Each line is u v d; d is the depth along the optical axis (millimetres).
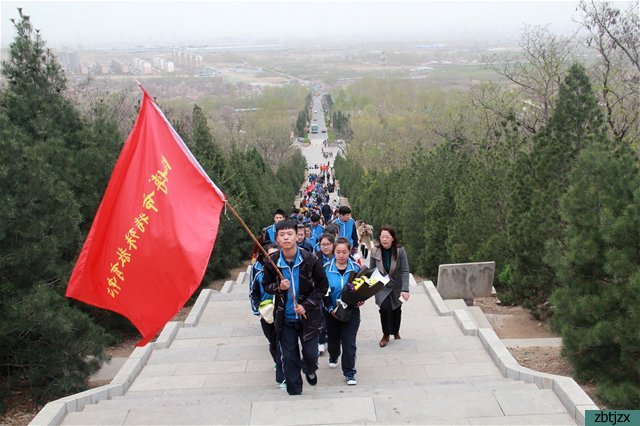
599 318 8844
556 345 11500
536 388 7113
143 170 6441
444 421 6203
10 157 10078
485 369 8695
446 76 155375
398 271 9656
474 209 17562
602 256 9180
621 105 19703
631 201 9180
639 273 8164
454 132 33656
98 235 6398
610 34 20156
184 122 32250
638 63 20438
